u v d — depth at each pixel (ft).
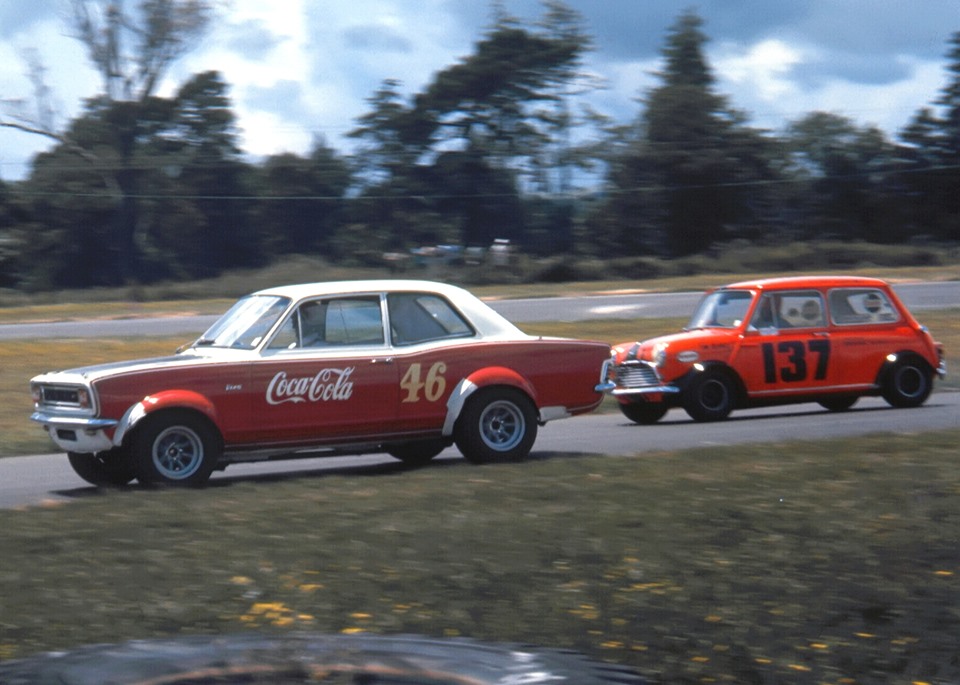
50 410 66.49
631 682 17.19
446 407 69.87
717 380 96.63
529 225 485.97
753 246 449.06
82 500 56.03
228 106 484.74
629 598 36.35
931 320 185.78
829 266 372.99
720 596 36.40
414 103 485.15
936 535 43.73
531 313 214.69
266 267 455.22
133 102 406.21
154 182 464.24
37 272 459.32
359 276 382.83
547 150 484.74
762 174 497.05
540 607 35.60
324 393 67.41
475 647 17.78
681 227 483.92
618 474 59.41
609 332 173.37
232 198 476.95
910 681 30.07
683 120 488.85
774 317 99.04
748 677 30.25
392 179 484.33
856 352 100.01
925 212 502.79
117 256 466.29
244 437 66.08
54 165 444.55
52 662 17.01
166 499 55.57
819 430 85.92
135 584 39.19
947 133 508.12
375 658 16.88
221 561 42.09
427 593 37.42
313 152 490.49
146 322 215.31
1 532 47.65
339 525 47.73
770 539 43.50
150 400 63.77
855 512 47.85
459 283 363.56
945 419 91.61
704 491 53.16
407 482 59.31
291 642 17.52
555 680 16.35
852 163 506.48
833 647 31.99
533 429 71.67
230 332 69.56
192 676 16.01
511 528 46.19
